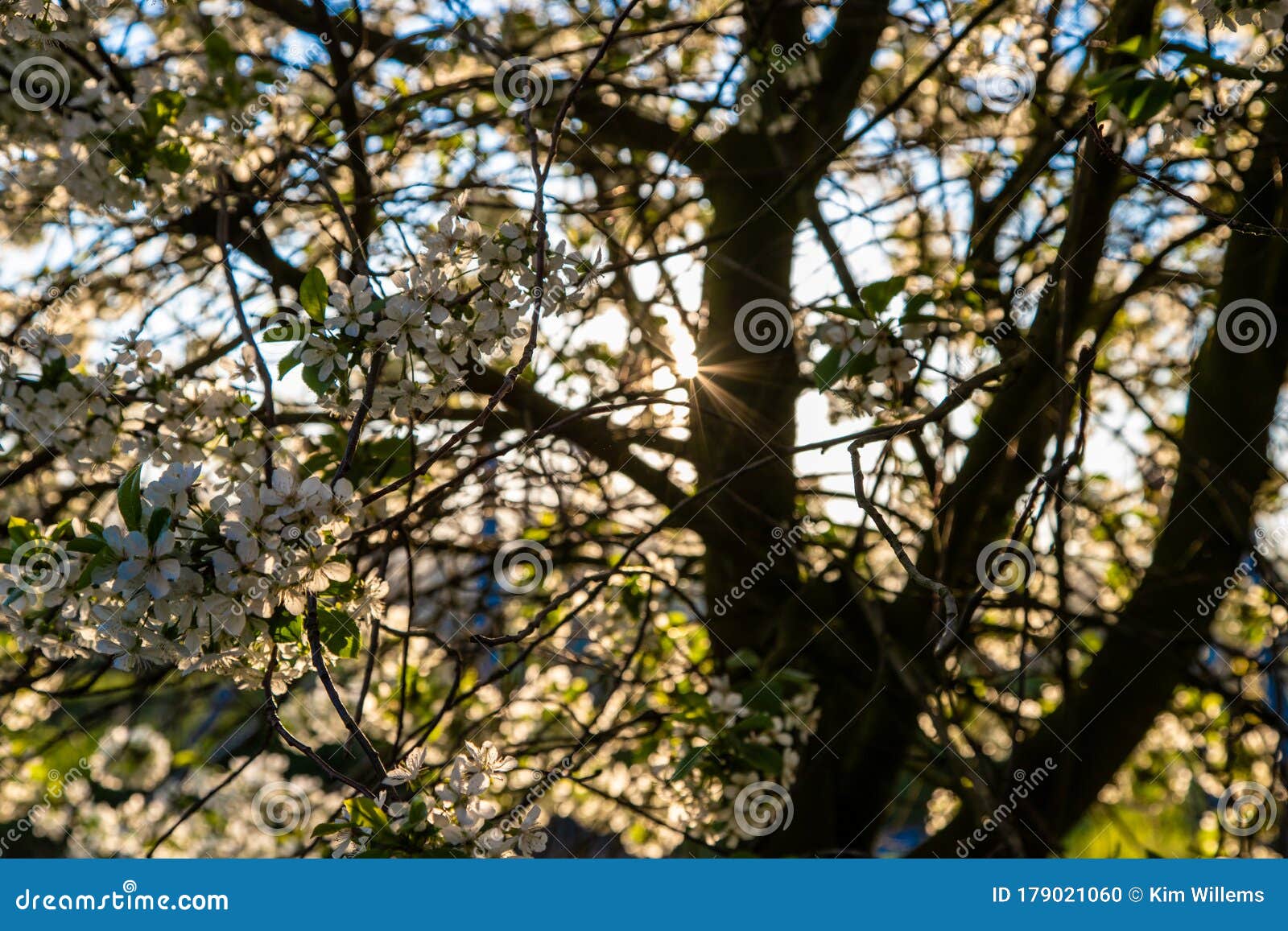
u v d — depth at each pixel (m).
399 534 2.76
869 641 3.83
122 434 2.06
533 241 1.92
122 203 2.29
